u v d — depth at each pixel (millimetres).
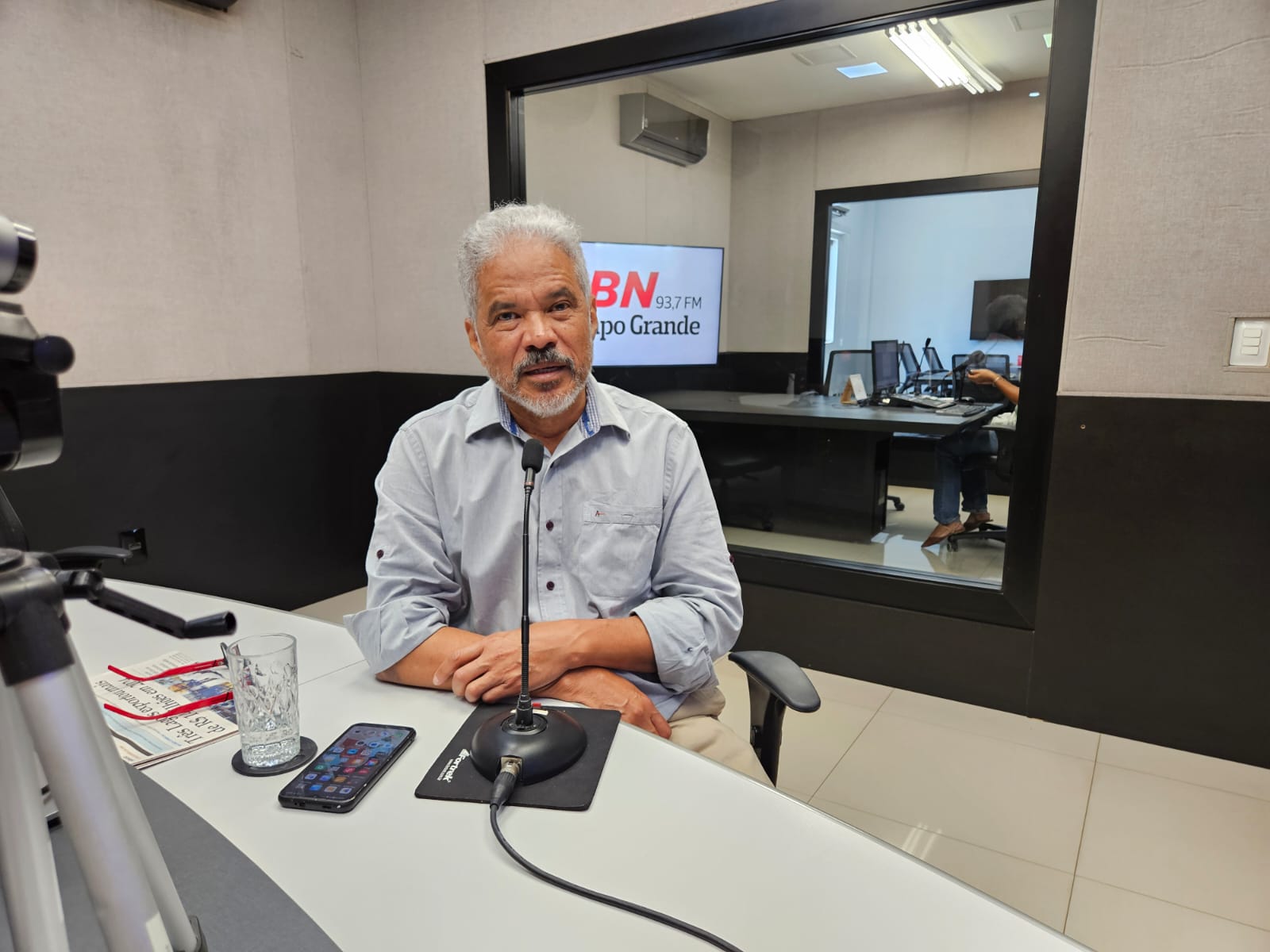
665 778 690
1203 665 1896
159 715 816
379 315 3227
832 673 2412
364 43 3029
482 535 1116
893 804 1726
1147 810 1698
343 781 672
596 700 917
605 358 4262
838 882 555
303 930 495
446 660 878
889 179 5523
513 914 519
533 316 1016
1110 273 1863
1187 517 1864
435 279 3039
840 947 490
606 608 1106
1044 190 1911
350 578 3238
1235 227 1724
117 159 2291
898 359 4566
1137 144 1795
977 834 1618
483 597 1133
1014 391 3625
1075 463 1964
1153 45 1745
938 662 2234
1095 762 1894
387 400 3270
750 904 530
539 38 2615
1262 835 1609
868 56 4559
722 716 2154
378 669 918
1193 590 1883
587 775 691
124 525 2391
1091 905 1407
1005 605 2107
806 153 5781
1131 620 1961
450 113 2869
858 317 5953
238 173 2645
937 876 562
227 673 914
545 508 1106
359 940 493
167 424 2488
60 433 348
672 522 1157
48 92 2113
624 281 4242
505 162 2777
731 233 6188
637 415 1173
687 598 1090
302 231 2895
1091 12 1796
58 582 307
